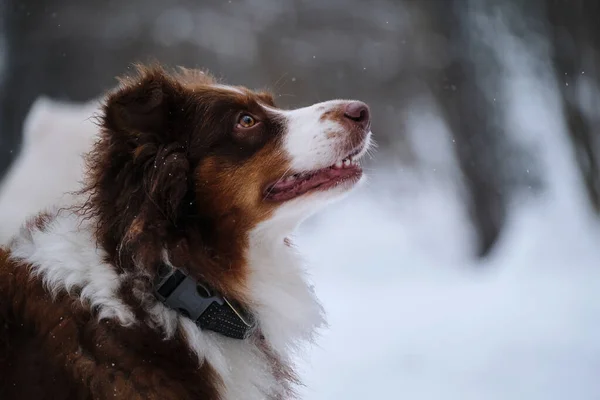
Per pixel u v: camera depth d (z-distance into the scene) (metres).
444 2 18.67
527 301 11.95
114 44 24.70
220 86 5.38
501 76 21.00
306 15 26.28
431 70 18.86
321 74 25.97
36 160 6.77
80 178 6.18
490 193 17.67
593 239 16.33
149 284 4.54
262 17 26.05
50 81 24.08
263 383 4.81
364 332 11.14
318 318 5.27
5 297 4.38
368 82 26.25
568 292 12.24
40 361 4.21
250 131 5.14
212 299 4.70
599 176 17.25
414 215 23.25
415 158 26.73
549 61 18.47
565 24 16.56
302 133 5.28
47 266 4.45
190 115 5.04
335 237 21.83
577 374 8.67
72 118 7.02
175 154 4.75
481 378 8.84
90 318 4.35
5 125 23.28
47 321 4.31
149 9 25.19
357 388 8.81
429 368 9.32
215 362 4.57
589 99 16.94
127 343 4.36
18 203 6.49
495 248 17.59
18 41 23.88
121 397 4.23
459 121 18.03
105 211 4.58
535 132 23.38
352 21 26.31
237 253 4.96
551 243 16.56
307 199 5.27
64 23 24.17
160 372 4.36
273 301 5.02
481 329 10.72
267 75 25.56
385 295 13.89
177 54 25.02
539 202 20.81
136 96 4.62
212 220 4.93
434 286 14.56
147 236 4.53
